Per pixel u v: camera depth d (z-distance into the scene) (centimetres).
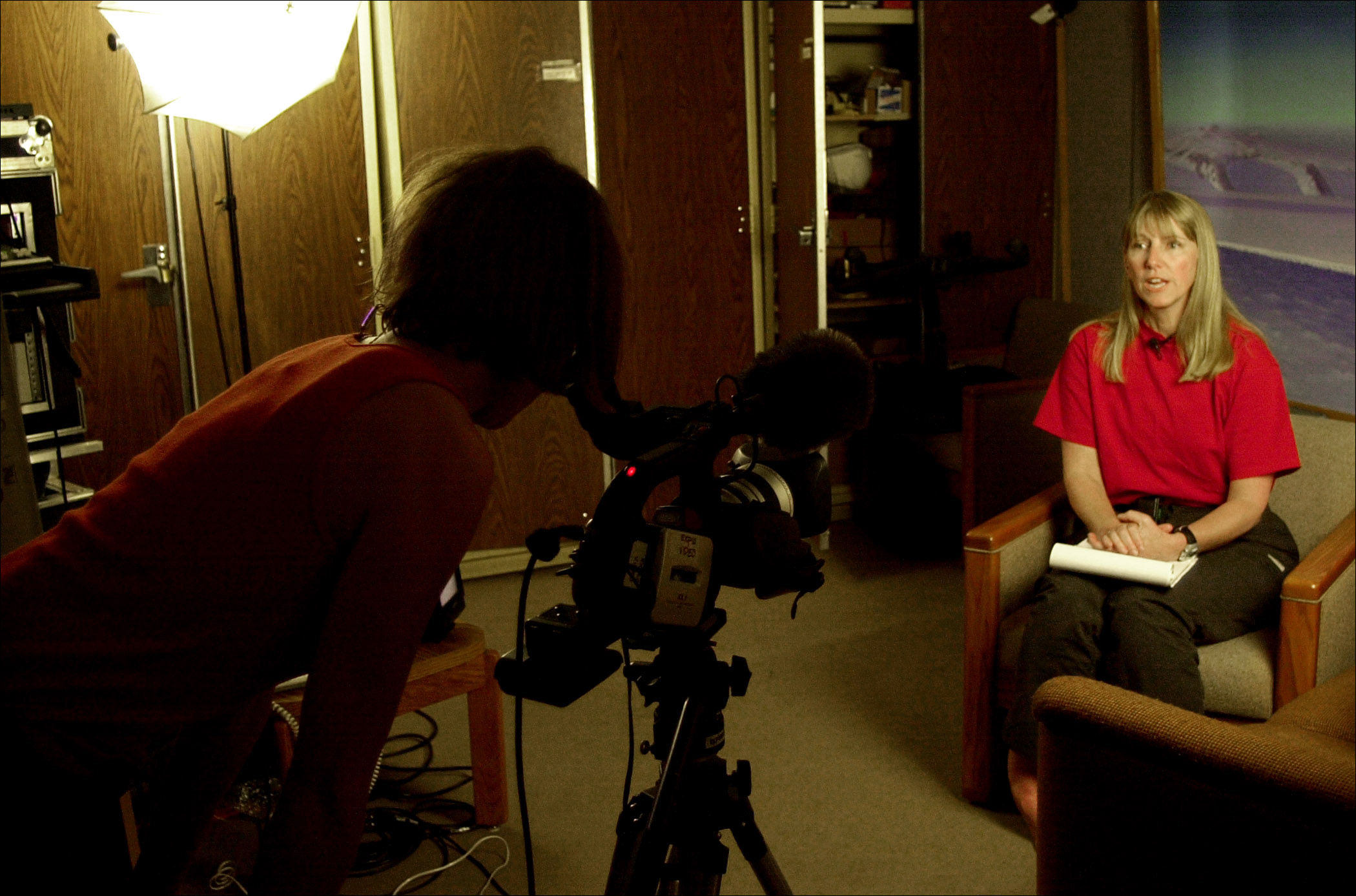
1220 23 336
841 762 246
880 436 402
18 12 320
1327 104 301
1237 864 95
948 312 426
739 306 408
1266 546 216
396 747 261
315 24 235
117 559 86
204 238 323
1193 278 223
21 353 242
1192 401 224
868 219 429
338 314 361
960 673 292
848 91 418
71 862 93
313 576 84
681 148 393
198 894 200
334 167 354
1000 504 313
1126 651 201
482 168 88
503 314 86
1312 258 312
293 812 78
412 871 209
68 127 328
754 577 104
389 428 81
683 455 99
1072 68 416
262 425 84
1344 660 204
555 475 384
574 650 92
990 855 209
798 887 199
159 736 93
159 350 346
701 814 112
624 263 94
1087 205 417
